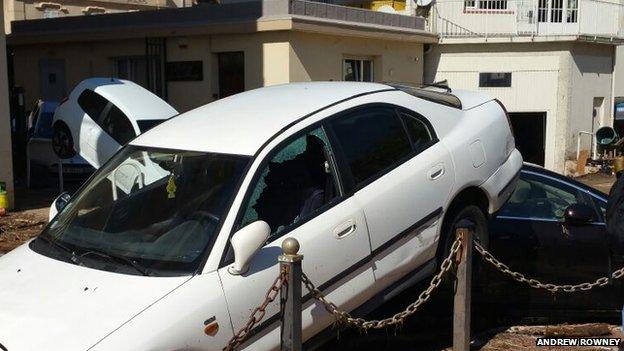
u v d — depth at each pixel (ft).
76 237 13.52
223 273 11.88
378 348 18.19
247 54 50.16
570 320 20.25
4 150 36.40
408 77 60.85
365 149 14.71
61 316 10.98
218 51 51.55
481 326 19.94
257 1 49.34
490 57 63.10
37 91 61.82
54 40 58.75
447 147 16.02
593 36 62.44
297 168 13.87
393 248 14.55
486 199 17.16
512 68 62.90
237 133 13.99
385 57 57.62
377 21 56.29
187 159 13.83
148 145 14.80
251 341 12.06
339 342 18.13
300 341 12.11
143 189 13.98
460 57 63.57
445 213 15.80
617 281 19.15
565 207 19.83
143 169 14.24
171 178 13.67
